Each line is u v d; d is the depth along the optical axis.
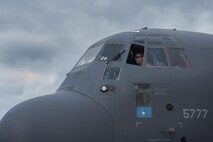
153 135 11.05
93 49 13.05
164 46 12.12
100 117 10.81
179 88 11.48
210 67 11.95
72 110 10.71
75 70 12.77
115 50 12.17
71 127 10.49
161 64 11.79
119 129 10.91
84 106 10.88
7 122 10.55
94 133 10.66
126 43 12.19
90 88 11.41
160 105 11.27
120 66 11.61
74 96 11.30
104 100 11.12
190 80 11.63
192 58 12.05
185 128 11.27
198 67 11.90
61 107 10.73
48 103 10.88
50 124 10.39
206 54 12.22
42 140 10.23
